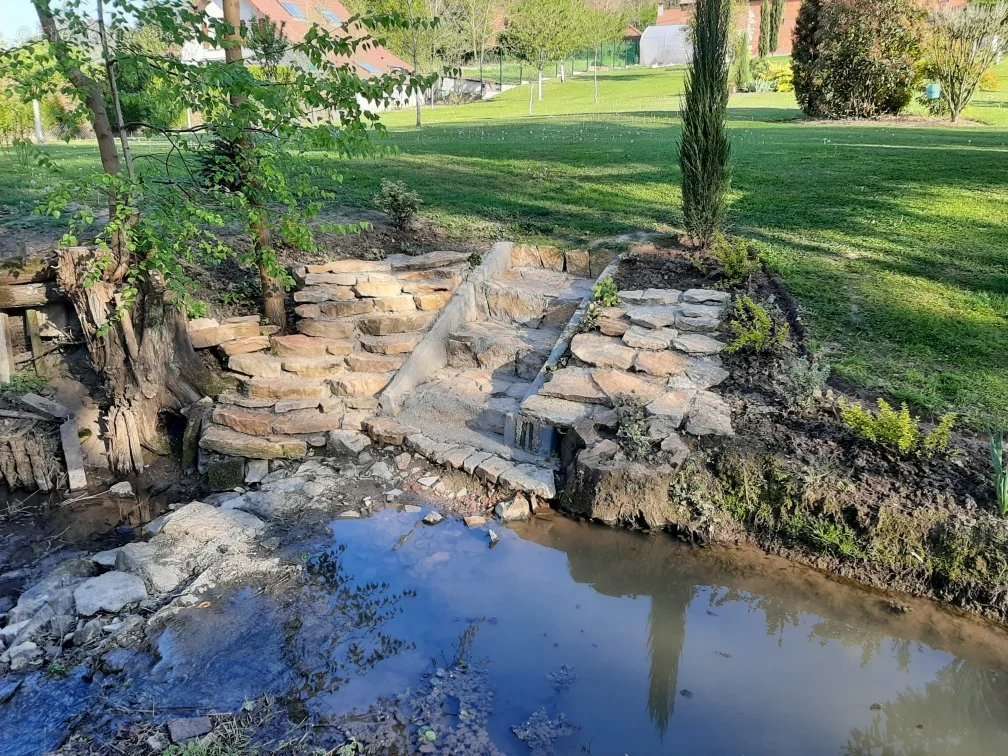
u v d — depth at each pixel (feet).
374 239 32.76
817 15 73.77
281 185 23.39
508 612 16.81
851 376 22.33
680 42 201.57
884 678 14.84
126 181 21.79
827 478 18.58
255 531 19.70
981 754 13.01
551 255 31.09
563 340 25.79
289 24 122.72
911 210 35.37
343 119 24.70
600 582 17.94
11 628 16.15
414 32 90.43
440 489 21.86
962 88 70.38
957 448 19.01
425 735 13.25
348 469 22.98
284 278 25.86
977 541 16.62
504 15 169.89
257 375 26.30
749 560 18.54
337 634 15.93
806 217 35.19
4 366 25.16
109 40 23.09
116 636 15.81
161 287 24.36
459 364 27.37
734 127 68.13
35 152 23.04
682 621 16.61
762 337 23.20
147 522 21.50
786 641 15.97
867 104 73.51
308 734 13.26
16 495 22.97
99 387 26.08
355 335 27.43
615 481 19.74
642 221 34.78
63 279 23.84
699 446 20.33
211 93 23.56
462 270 29.81
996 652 15.37
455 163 47.55
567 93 144.66
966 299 26.45
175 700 14.12
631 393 22.21
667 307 26.27
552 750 13.03
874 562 17.57
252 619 16.37
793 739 13.35
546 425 22.26
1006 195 36.83
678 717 13.83
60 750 13.01
